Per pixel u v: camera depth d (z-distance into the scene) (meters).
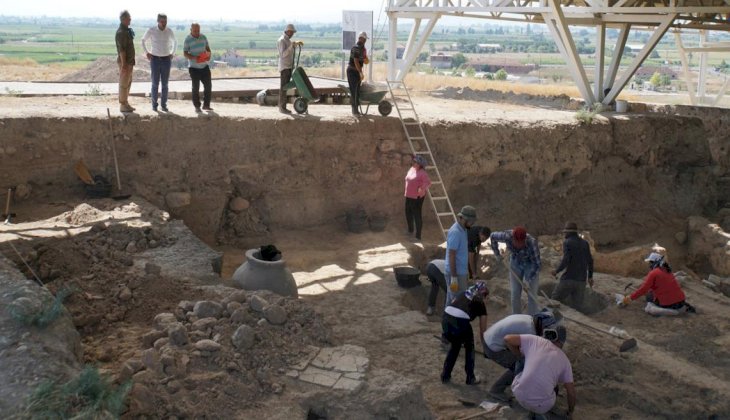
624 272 14.34
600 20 19.77
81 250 8.99
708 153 18.16
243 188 13.08
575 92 26.23
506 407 7.14
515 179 15.80
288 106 15.52
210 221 12.69
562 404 7.67
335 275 10.89
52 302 6.32
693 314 10.07
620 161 17.16
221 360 6.48
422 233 14.04
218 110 13.62
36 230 9.64
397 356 8.15
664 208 17.33
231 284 8.85
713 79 61.59
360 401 6.33
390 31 23.12
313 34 195.75
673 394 7.82
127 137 12.13
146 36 12.64
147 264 8.48
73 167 11.70
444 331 7.55
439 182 13.48
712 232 15.66
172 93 16.30
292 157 13.45
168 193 12.30
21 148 11.34
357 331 8.68
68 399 4.95
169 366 6.19
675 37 28.41
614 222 16.83
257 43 128.50
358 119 14.16
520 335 7.03
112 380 5.86
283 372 6.62
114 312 7.62
